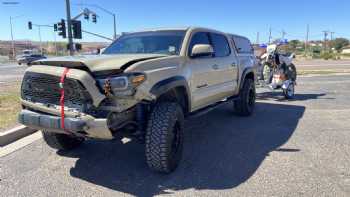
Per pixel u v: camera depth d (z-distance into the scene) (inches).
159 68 166.9
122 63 150.2
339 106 370.0
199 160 188.4
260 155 196.9
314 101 410.0
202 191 148.3
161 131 158.4
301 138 233.5
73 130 143.9
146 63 159.3
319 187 150.7
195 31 217.9
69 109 147.7
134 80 147.2
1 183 155.6
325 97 445.4
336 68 1178.6
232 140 229.9
